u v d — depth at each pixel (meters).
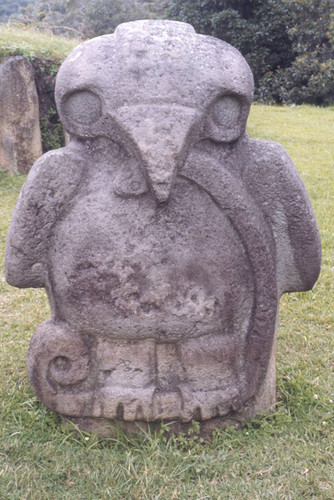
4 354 3.01
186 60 1.99
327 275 4.02
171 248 2.08
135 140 1.95
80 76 2.01
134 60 1.98
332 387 2.70
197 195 2.08
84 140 2.11
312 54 12.06
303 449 2.25
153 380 2.22
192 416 2.23
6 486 2.02
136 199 2.05
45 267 2.17
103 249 2.07
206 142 2.08
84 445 2.25
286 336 3.28
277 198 2.13
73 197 2.09
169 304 2.11
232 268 2.14
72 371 2.20
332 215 5.12
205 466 2.13
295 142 7.78
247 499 2.01
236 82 2.02
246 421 2.38
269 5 12.43
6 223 4.85
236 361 2.25
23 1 26.14
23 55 6.31
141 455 2.19
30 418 2.38
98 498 2.01
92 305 2.12
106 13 16.09
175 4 13.63
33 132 6.34
